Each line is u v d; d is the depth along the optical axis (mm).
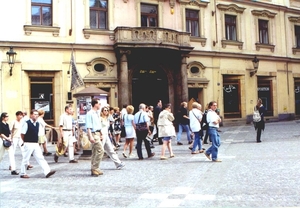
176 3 24484
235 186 7281
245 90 27219
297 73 30703
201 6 25562
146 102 23375
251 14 27891
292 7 30891
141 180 8320
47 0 20781
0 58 19422
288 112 29844
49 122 20672
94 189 7566
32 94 20438
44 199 6820
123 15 22484
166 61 23609
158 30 21453
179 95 23562
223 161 10617
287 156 10938
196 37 25062
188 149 13992
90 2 21750
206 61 25531
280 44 29531
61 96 20703
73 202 6508
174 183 7820
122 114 16234
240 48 27125
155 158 11930
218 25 26281
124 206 6113
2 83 19422
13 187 8086
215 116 10719
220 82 26047
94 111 9312
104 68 21781
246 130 21750
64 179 8859
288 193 6551
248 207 5758
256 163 9945
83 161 12023
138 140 11898
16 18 19859
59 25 20859
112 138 14633
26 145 9148
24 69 19906
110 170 9914
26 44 19906
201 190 7059
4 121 9875
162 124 11750
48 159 12695
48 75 20703
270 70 28750
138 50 21344
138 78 23156
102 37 21781
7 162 12297
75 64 20469
